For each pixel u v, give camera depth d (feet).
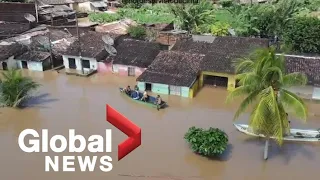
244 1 297.53
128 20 215.92
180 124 108.27
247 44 150.30
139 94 122.93
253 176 84.12
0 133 102.68
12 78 118.32
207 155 90.43
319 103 122.62
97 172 85.10
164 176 83.61
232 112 116.78
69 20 231.91
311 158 91.35
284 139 98.53
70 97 126.41
